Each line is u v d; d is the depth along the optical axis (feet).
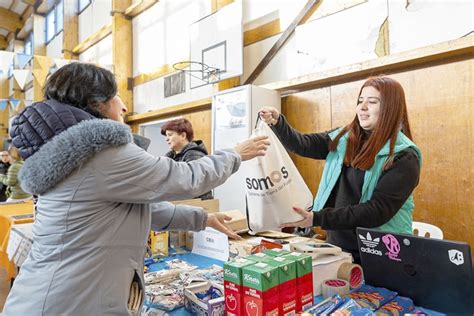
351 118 9.84
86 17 28.25
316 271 3.64
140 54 21.61
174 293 3.69
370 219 3.90
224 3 14.17
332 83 10.30
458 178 7.66
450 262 2.91
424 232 6.36
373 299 3.11
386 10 9.08
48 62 22.38
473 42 7.06
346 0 10.07
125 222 2.93
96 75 3.07
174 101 18.37
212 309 3.09
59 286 2.69
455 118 7.71
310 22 11.05
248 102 10.93
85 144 2.66
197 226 4.14
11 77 25.07
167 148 20.30
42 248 2.85
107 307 2.78
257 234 5.25
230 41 13.25
